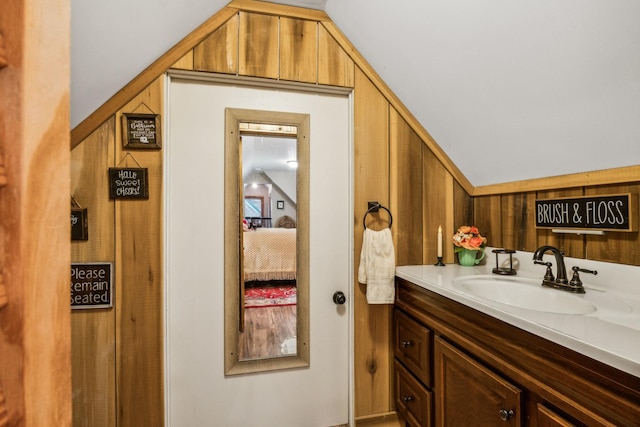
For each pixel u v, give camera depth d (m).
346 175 1.52
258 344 1.41
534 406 0.74
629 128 0.87
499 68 1.04
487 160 1.42
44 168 0.38
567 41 0.83
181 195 1.31
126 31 0.98
